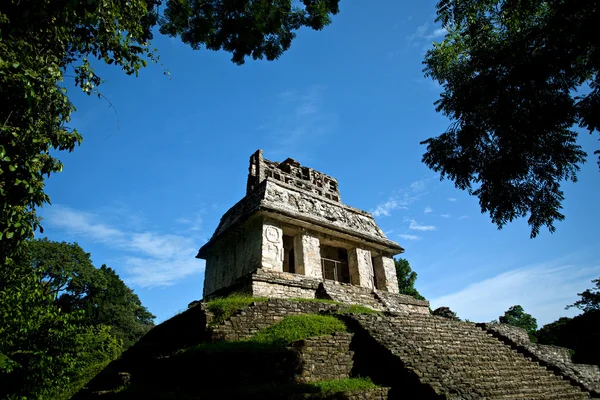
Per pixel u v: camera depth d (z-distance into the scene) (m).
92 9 5.23
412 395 7.38
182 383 7.86
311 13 10.93
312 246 16.14
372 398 7.25
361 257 17.61
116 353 19.80
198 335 9.73
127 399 7.84
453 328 12.03
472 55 7.59
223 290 14.70
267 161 19.72
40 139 5.44
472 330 12.66
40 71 5.38
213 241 18.17
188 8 9.97
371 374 8.46
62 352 9.66
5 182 5.44
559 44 6.05
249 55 11.49
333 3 10.84
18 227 5.72
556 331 34.97
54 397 11.77
